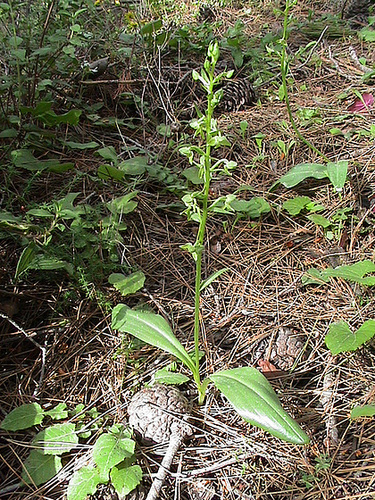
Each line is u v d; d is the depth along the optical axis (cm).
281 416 43
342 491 46
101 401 54
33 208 67
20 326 59
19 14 89
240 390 46
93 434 50
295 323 62
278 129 99
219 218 79
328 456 48
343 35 140
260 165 91
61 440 48
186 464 48
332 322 62
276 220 79
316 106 106
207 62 41
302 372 57
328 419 52
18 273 56
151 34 111
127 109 102
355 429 51
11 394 53
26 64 80
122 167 80
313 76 121
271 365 57
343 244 73
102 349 58
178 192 82
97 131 94
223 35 140
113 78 104
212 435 50
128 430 49
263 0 169
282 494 46
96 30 109
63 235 66
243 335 61
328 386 55
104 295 63
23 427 48
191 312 64
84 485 44
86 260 65
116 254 68
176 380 53
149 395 51
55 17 91
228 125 99
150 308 62
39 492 45
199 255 47
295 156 92
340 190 76
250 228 77
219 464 48
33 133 81
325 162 90
